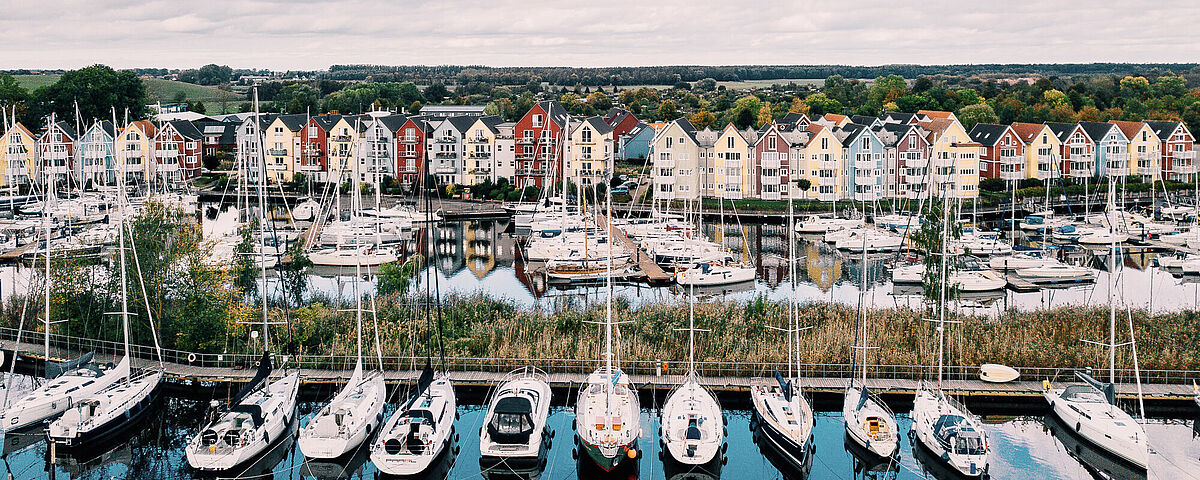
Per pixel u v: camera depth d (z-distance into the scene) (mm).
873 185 139250
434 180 154000
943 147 143875
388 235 108812
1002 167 157000
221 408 53469
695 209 135750
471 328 63344
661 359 58406
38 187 135750
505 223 131250
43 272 66375
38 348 60938
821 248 110438
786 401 50344
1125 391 53750
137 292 61219
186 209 125375
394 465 45719
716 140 147625
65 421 48688
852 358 57406
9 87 179125
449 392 52188
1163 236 109750
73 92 181000
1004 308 77000
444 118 165375
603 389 51281
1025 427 53000
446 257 104062
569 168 153750
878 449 46719
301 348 59375
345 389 51344
